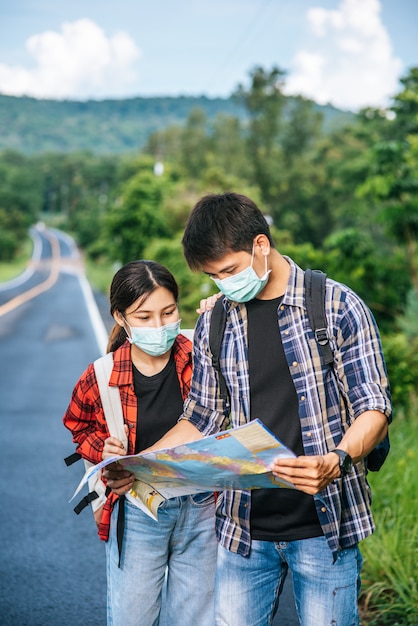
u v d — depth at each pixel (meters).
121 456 2.59
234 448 2.30
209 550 2.97
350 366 2.48
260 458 2.30
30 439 8.18
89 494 3.06
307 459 2.25
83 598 4.37
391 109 43.56
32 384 11.80
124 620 2.92
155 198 43.78
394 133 49.41
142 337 2.83
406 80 33.12
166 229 42.72
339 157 66.12
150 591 2.92
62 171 183.88
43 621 4.09
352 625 2.58
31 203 150.00
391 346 8.52
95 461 3.00
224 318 2.68
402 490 5.06
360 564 2.66
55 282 53.19
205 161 74.94
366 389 2.43
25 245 108.25
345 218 60.12
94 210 116.56
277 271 2.60
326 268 10.97
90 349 16.47
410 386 8.32
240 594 2.65
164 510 2.88
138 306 2.80
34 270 72.62
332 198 61.69
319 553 2.53
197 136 80.81
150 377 2.97
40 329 20.78
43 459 7.37
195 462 2.45
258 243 2.50
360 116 52.34
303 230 63.81
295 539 2.55
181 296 20.66
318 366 2.51
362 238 10.98
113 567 2.95
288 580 4.63
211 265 2.50
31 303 31.73
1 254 84.62
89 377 3.00
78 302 32.41
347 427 2.53
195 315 19.34
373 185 12.22
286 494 2.54
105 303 31.36
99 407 3.01
